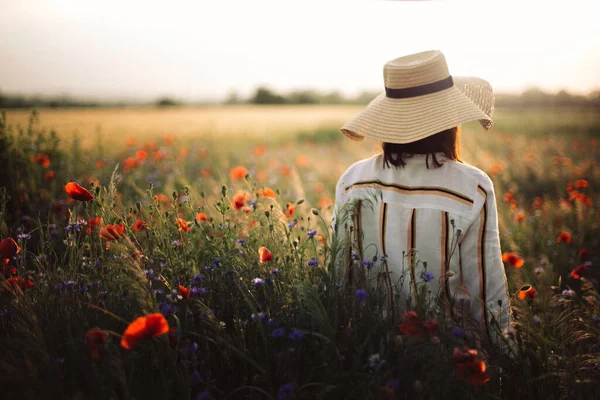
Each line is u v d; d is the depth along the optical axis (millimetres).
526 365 1861
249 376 1800
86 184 4574
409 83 1941
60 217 3369
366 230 2072
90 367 1617
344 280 2088
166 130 15664
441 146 1932
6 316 1912
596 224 3875
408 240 1942
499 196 5336
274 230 2389
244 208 2621
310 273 2131
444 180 1896
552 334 2127
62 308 1919
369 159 2139
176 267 2229
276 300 2039
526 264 3340
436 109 1902
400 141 1896
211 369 1821
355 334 1811
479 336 1911
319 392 1603
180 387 1609
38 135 5016
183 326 1903
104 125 15516
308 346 1870
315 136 17500
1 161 4016
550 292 2412
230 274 2131
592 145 10289
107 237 2061
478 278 1894
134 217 2549
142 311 1763
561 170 6891
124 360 1583
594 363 1925
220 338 1759
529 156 7426
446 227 1875
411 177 1953
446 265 1892
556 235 3941
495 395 1723
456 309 1938
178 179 5340
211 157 8734
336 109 39906
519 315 2074
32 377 1465
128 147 9047
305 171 8867
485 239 1861
